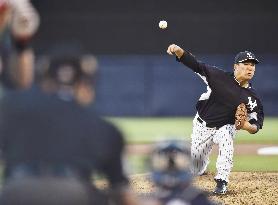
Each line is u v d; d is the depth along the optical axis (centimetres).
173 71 7450
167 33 8462
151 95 7456
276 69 7425
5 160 1105
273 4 8369
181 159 1135
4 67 1262
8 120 1106
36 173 1095
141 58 7456
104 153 1111
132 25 8444
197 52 8456
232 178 3178
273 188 2881
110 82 7406
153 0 8406
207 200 1157
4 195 1079
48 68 1141
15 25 1212
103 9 8388
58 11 8331
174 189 1146
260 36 8412
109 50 8469
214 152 4316
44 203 1068
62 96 1129
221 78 2677
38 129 1102
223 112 2694
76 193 1073
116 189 1132
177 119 7262
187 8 8406
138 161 3519
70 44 1159
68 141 1101
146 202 1173
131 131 5869
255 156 4234
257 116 2727
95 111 1130
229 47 8450
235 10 8388
